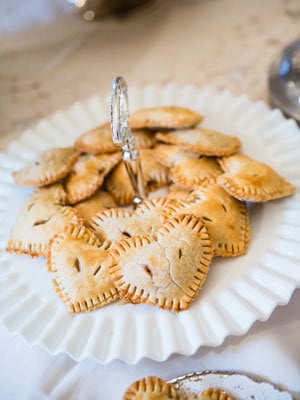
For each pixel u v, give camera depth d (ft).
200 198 1.00
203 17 1.86
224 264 0.94
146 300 0.86
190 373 0.79
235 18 1.82
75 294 0.89
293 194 1.05
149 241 0.91
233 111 1.32
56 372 0.83
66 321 0.88
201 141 1.13
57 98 1.63
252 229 1.00
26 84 1.71
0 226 1.13
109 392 0.81
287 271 0.90
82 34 1.86
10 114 1.59
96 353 0.81
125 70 1.69
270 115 1.28
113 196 1.14
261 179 1.02
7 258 1.03
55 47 1.84
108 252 0.93
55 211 1.05
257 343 0.82
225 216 0.97
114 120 0.91
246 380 0.77
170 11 1.90
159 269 0.87
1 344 0.89
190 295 0.87
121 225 1.00
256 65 1.60
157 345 0.82
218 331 0.82
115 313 0.88
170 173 1.13
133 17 1.86
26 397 0.81
